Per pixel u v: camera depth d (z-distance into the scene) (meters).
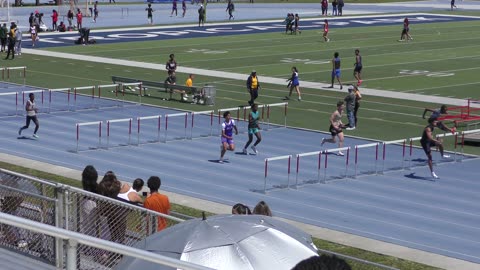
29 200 15.70
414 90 60.22
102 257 14.73
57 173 35.94
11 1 143.00
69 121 48.59
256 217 13.55
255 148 41.69
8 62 73.25
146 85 56.66
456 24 114.12
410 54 81.62
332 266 5.63
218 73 67.44
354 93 46.75
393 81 64.38
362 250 26.36
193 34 98.12
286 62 74.62
